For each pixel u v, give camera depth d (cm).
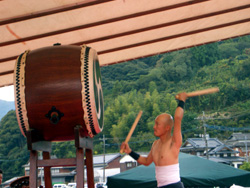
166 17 520
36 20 462
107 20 495
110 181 603
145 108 6506
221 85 6888
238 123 6269
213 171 582
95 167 4678
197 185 552
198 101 6775
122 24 514
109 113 6550
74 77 282
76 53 294
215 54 7844
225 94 6738
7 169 5866
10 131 6238
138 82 7694
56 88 280
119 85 7719
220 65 7481
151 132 5991
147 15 504
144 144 5869
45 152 309
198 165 608
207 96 6762
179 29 561
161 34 565
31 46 522
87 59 289
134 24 521
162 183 247
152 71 7800
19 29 475
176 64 7650
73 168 5047
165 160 246
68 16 468
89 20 487
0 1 412
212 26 570
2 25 460
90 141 314
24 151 5903
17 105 284
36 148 288
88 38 535
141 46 592
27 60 293
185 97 250
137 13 493
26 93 283
